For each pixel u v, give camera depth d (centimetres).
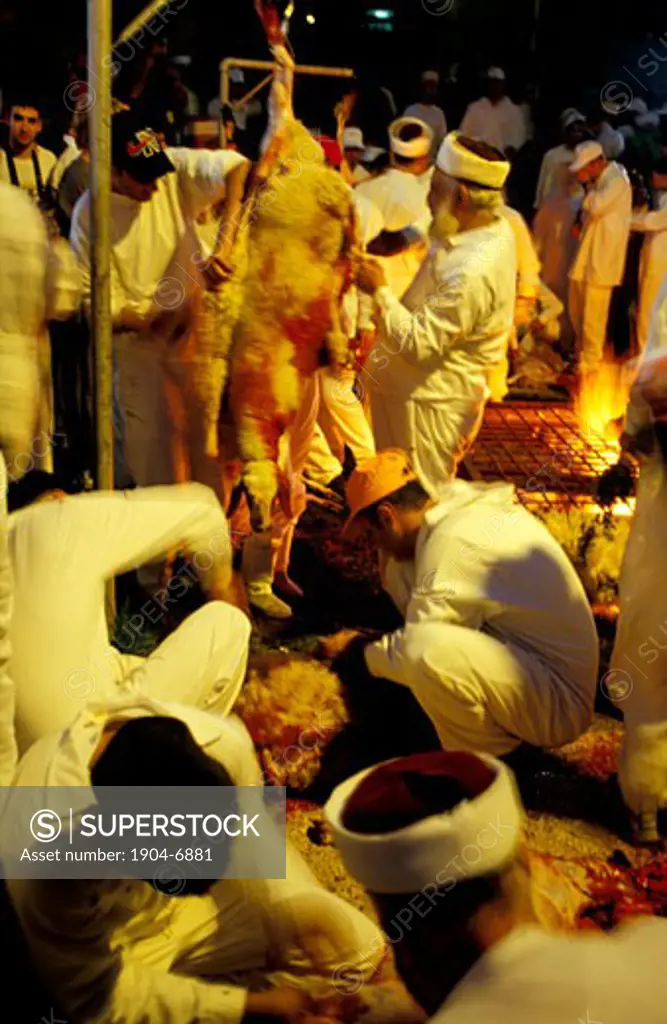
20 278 465
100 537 346
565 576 423
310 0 1180
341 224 501
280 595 568
